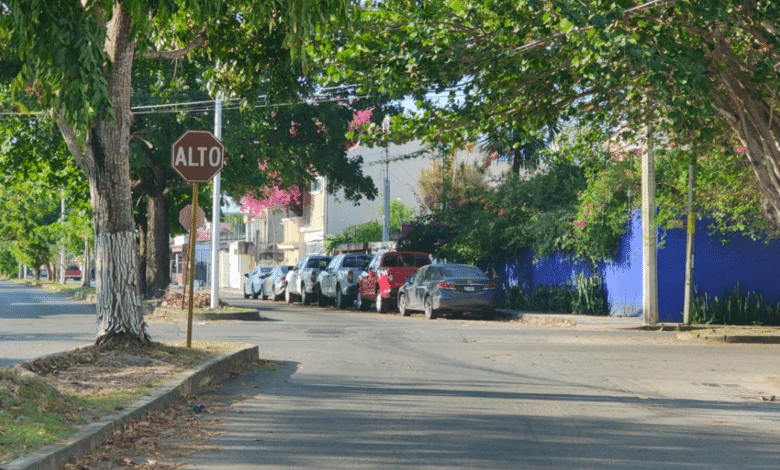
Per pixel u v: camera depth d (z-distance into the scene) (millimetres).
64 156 32812
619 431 8820
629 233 26453
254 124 30750
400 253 31875
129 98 12492
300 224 63000
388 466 7148
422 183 41562
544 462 7352
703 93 12625
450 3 14062
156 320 25547
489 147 36469
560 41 13102
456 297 26688
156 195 34406
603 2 12641
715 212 24406
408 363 14781
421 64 13969
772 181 14648
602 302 27797
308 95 15180
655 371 13953
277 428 8773
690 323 23172
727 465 7336
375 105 34031
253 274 49188
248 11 13250
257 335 19953
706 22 13250
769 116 14492
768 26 13039
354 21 13586
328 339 19266
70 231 57969
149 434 8289
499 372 13648
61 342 17625
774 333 20016
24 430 7164
